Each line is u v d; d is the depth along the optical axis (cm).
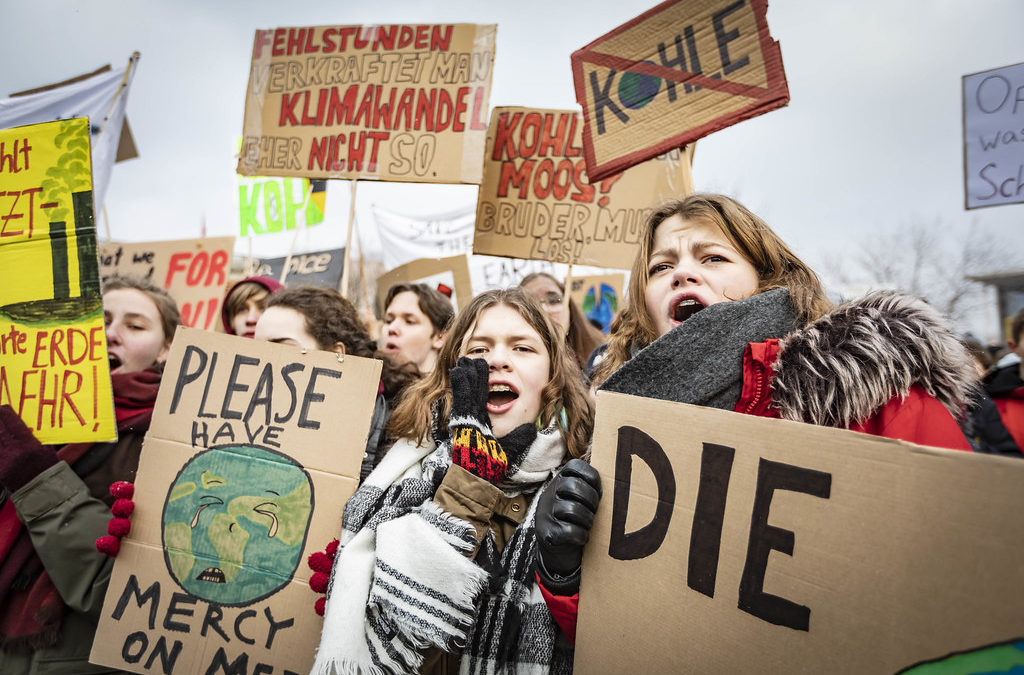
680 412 129
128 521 180
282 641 169
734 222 160
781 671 108
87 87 379
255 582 174
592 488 134
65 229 212
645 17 198
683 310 161
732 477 120
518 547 155
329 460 179
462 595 141
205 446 185
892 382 125
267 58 328
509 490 163
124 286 241
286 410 185
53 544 188
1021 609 87
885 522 102
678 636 120
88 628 198
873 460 105
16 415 203
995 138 270
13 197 217
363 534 158
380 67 309
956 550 94
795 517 111
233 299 310
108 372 204
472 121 294
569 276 305
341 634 144
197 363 191
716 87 183
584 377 226
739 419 121
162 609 176
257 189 472
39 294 211
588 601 132
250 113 328
